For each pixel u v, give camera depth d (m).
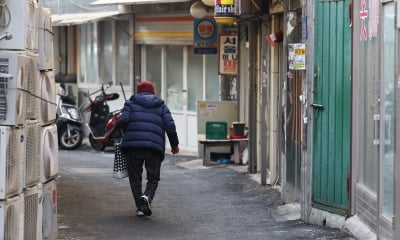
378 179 15.76
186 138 43.06
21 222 13.95
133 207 22.73
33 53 14.79
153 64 45.41
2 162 13.09
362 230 16.72
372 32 16.42
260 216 21.05
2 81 13.24
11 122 13.30
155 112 21.11
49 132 15.86
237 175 30.81
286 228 18.92
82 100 52.00
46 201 15.97
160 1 38.00
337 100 18.38
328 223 18.70
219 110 36.38
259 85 30.36
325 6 18.59
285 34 22.11
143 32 45.22
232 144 34.78
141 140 20.75
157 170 21.11
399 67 14.33
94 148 44.31
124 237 18.19
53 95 16.20
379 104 15.81
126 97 46.97
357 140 17.64
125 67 47.12
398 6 14.34
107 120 43.44
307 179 19.47
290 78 22.00
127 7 45.25
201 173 32.25
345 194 18.27
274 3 25.83
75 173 32.25
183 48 42.94
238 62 35.50
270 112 27.11
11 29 13.82
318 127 19.06
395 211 14.52
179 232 18.84
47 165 15.70
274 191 25.64
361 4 17.27
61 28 53.75
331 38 18.45
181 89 43.25
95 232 18.77
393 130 14.86
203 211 22.12
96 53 50.06
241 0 27.47
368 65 16.83
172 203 23.77
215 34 37.72
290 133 22.28
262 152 27.22
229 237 18.02
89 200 23.98
